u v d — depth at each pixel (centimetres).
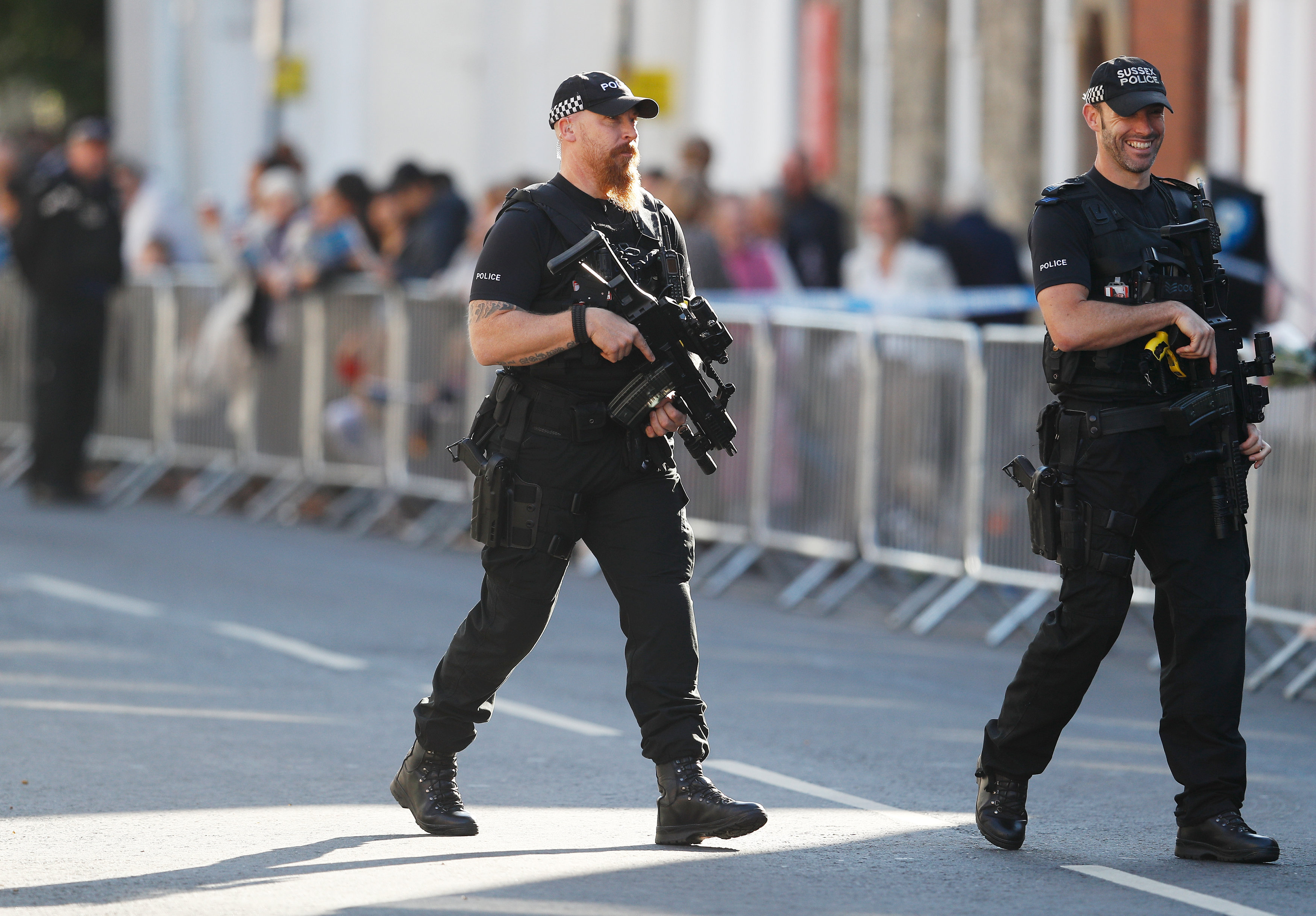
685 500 1978
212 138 8794
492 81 7975
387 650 3152
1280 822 2159
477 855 1936
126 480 5150
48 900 1755
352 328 4638
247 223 5050
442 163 8100
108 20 10869
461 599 3691
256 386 4881
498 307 1909
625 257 1939
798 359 3862
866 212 4419
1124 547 1936
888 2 6194
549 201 1928
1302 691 3008
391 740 2498
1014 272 4378
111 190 4950
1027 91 5516
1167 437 1941
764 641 3372
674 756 1953
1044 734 1991
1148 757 2492
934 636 3491
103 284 4944
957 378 3578
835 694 2894
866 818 2136
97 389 4981
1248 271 3491
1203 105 4850
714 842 2008
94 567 3966
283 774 2291
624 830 2053
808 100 6594
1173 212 1983
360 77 8069
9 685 2786
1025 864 1942
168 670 2942
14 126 11731
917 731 2638
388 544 4453
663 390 1900
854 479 3759
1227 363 1961
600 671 3011
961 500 3572
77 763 2319
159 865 1880
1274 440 3066
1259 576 3114
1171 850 2006
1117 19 5112
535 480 1930
